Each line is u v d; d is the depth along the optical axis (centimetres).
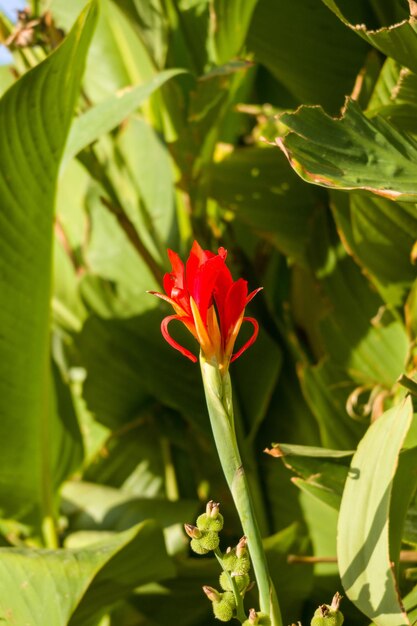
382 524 98
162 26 135
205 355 95
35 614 118
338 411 134
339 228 125
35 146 124
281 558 133
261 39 131
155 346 148
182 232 149
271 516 147
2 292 131
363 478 102
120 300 147
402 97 111
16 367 136
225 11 126
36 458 143
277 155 139
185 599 140
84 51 121
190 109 134
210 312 95
